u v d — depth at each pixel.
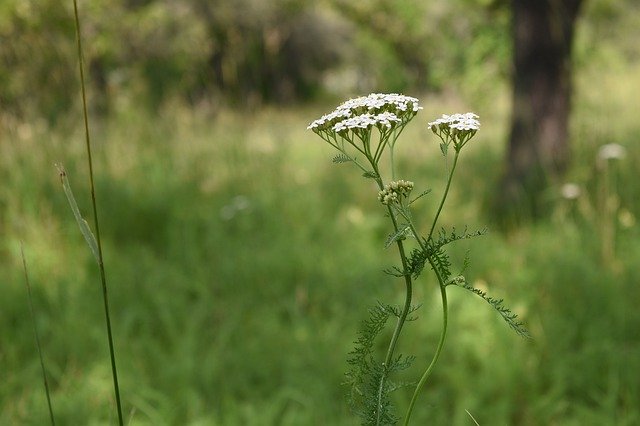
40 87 5.81
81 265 4.41
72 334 3.59
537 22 5.45
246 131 7.35
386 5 16.50
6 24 5.78
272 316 3.90
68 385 3.14
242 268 4.44
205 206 5.46
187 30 11.72
